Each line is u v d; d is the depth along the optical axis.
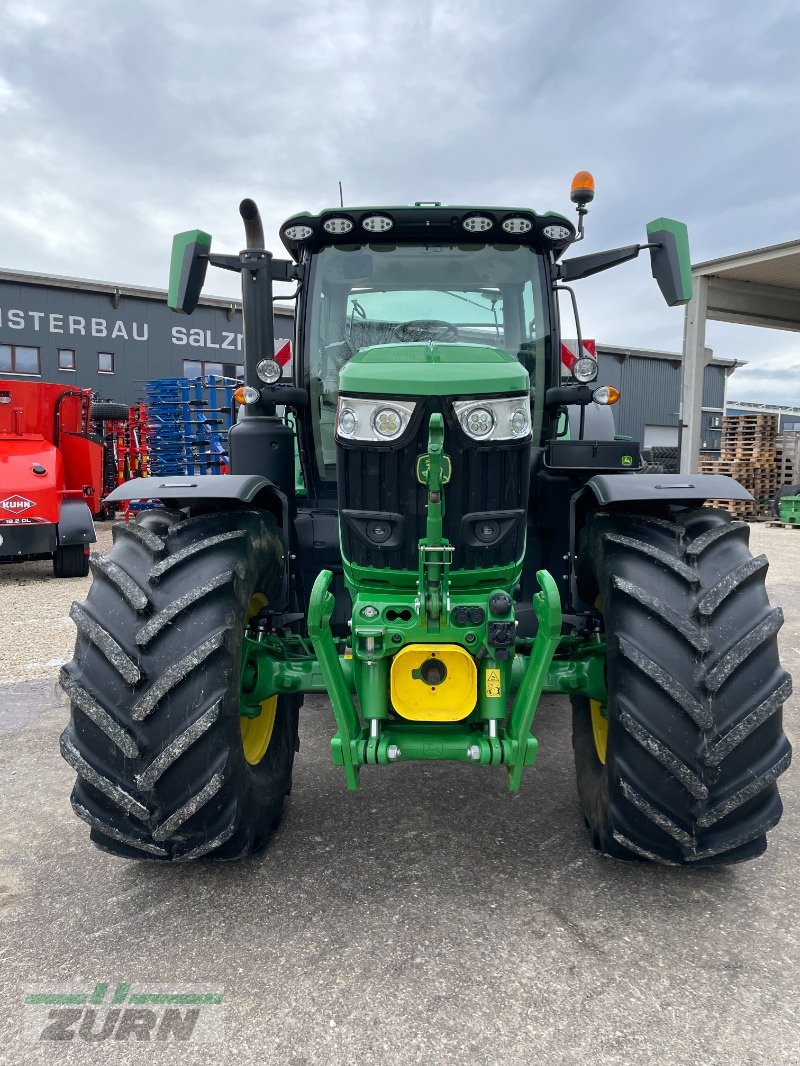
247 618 2.42
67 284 21.62
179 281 2.90
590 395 3.04
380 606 2.17
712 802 2.00
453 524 2.23
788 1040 1.68
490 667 2.15
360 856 2.49
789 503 12.88
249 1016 1.77
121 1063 1.65
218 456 12.72
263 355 3.00
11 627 6.12
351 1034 1.71
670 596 2.11
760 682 2.05
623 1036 1.69
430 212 3.03
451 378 2.14
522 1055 1.64
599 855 2.49
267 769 2.56
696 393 14.85
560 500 3.10
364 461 2.23
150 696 1.98
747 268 14.19
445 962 1.94
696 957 1.96
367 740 2.19
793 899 2.24
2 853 2.56
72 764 2.05
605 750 2.35
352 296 3.26
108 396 22.50
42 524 8.04
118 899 2.26
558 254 3.34
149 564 2.21
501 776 3.17
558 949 1.99
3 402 8.27
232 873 2.39
